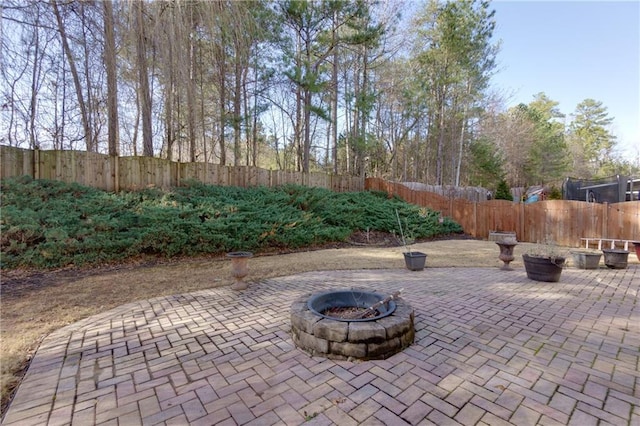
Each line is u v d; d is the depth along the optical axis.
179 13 7.30
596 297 4.14
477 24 13.44
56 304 3.70
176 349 2.65
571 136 32.19
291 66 9.95
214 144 11.57
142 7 6.95
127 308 3.63
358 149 13.78
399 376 2.22
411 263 5.70
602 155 31.98
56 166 6.49
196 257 6.39
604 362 2.43
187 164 8.41
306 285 4.66
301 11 10.08
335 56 12.28
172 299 3.97
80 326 3.12
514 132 20.95
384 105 16.56
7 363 2.38
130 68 7.44
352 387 2.09
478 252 7.86
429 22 14.41
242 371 2.30
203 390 2.06
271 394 2.02
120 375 2.24
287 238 7.62
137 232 5.84
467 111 15.77
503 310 3.61
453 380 2.17
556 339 2.85
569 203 9.12
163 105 9.29
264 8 9.30
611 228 8.35
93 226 5.58
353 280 4.98
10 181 5.67
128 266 5.56
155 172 7.77
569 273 5.59
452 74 14.34
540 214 9.73
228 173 9.28
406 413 1.82
